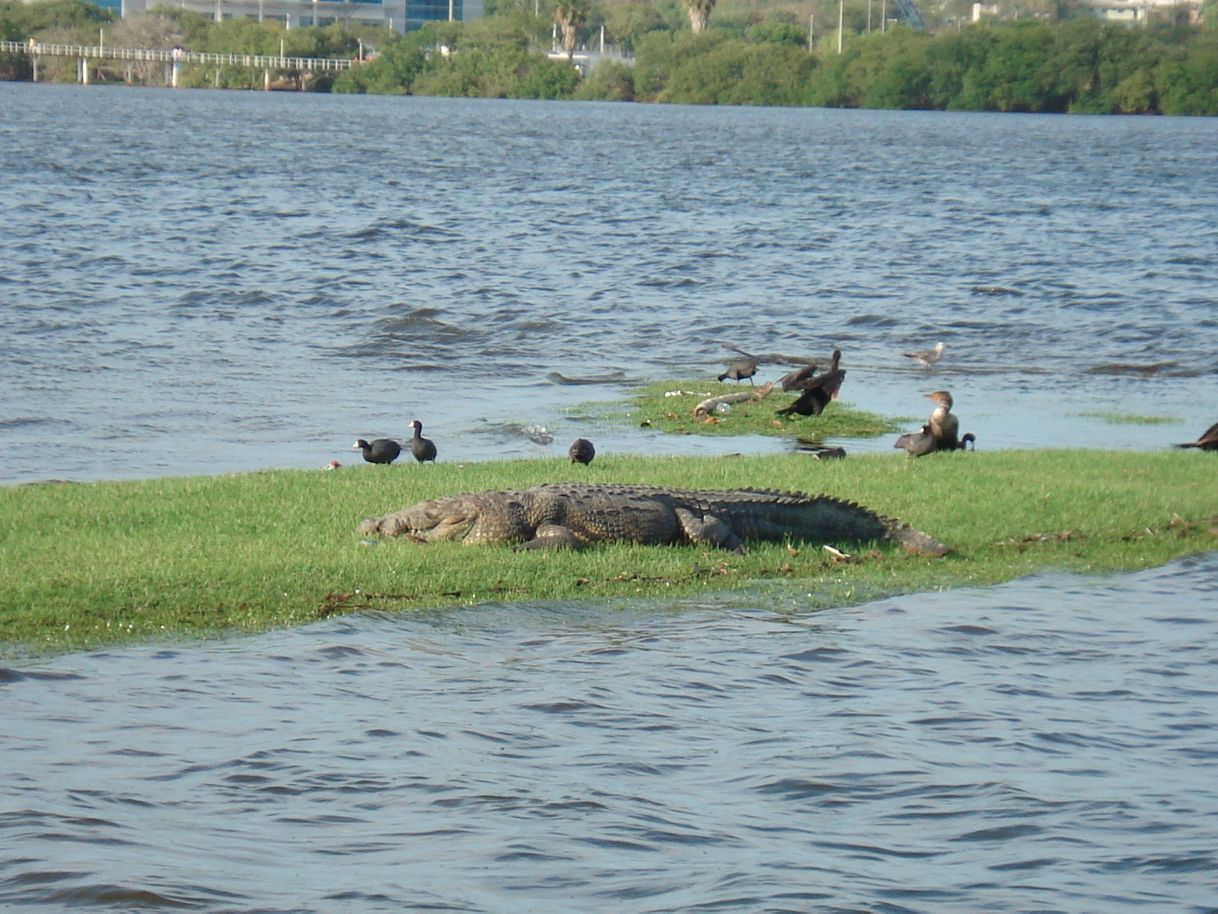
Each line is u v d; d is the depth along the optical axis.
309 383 88.19
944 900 28.12
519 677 39.84
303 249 151.88
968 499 56.78
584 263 146.75
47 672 39.16
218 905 27.12
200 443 71.75
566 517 50.25
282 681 39.12
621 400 83.88
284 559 47.03
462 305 118.62
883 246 167.12
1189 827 31.56
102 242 151.38
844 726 37.06
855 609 46.50
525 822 31.16
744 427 76.31
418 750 34.84
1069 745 36.19
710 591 47.66
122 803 31.62
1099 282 138.75
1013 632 44.62
